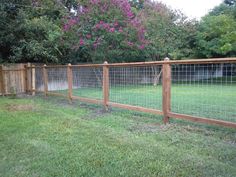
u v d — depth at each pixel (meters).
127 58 11.52
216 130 4.03
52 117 5.21
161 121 4.69
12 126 4.48
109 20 10.41
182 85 7.27
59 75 8.24
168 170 2.63
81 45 10.35
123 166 2.75
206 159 2.88
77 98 6.94
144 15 12.12
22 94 9.57
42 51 9.93
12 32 9.79
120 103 5.85
